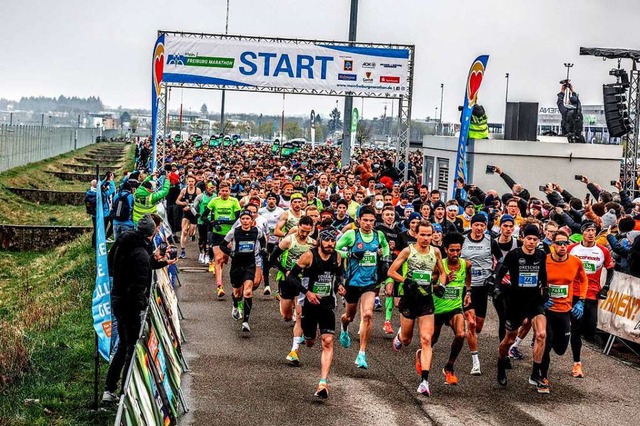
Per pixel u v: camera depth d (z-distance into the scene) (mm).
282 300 14477
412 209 19703
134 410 7406
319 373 12891
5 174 49969
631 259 14672
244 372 12820
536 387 12461
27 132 60281
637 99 32375
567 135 34719
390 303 15445
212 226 19516
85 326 15508
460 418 10961
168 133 110062
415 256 12086
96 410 10617
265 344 14602
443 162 35500
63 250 29484
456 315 12352
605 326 15125
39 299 20031
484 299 13430
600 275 14523
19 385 11602
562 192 22078
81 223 38500
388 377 12812
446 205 19172
